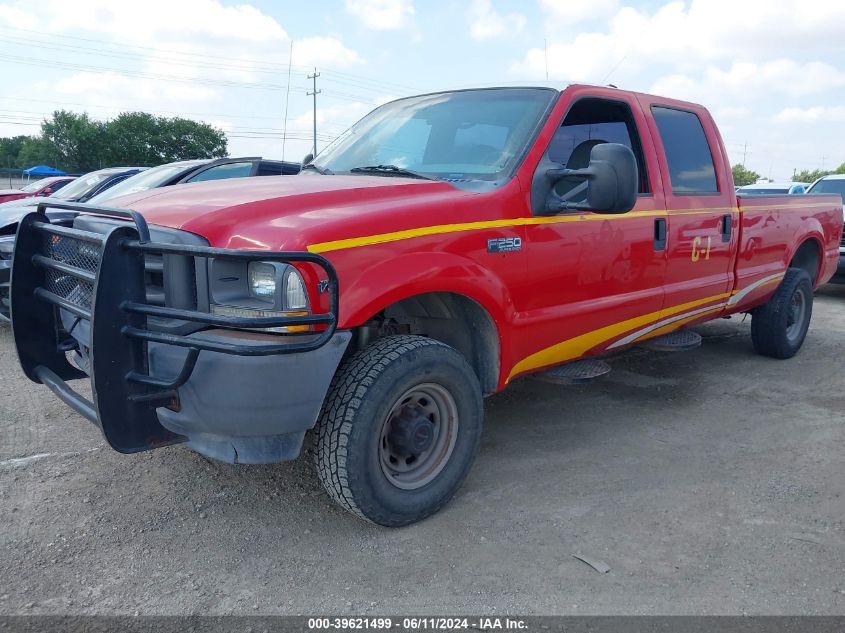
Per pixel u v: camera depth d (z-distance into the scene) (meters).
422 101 4.48
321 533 3.20
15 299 3.36
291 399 2.72
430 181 3.56
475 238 3.31
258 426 2.72
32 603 2.65
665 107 4.77
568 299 3.90
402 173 3.79
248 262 2.80
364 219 2.92
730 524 3.32
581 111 4.09
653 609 2.67
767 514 3.43
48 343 3.49
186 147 73.50
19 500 3.43
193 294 2.79
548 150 3.76
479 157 3.78
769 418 4.82
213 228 2.81
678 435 4.47
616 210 3.36
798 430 4.59
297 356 2.70
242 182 3.62
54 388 3.23
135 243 2.65
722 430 4.57
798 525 3.32
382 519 3.12
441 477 3.32
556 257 3.74
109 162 69.31
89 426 4.39
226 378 2.63
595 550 3.08
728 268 5.25
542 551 3.07
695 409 4.99
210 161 8.17
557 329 3.84
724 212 5.06
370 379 2.95
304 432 2.94
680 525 3.31
